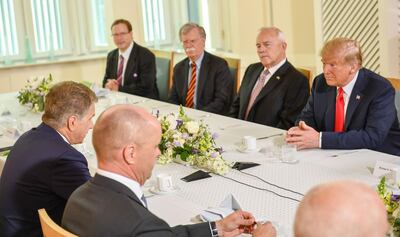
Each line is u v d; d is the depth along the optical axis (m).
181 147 2.79
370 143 2.92
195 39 4.50
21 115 4.23
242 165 2.75
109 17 6.87
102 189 1.75
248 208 2.26
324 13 5.58
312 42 5.94
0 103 4.68
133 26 6.96
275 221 2.07
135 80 5.41
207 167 2.74
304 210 1.14
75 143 2.40
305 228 1.13
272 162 2.79
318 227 1.11
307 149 2.96
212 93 4.54
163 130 2.82
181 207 2.32
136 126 1.77
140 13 6.96
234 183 2.55
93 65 6.93
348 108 3.05
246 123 3.58
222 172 2.66
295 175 2.59
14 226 2.28
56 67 6.70
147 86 5.36
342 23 5.46
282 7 5.98
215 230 1.93
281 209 2.23
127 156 1.76
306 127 2.96
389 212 1.80
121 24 5.37
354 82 3.05
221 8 6.45
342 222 1.10
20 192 2.27
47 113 2.36
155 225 1.67
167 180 2.49
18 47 6.51
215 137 2.86
